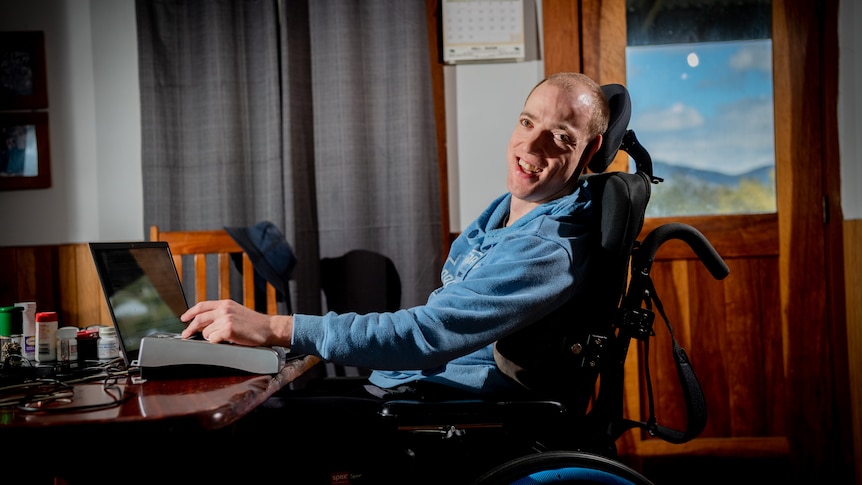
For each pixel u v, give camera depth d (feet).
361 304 7.64
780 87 7.76
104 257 4.23
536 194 4.54
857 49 7.64
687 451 7.72
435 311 3.79
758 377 7.73
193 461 4.20
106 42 8.07
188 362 3.81
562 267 3.99
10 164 8.05
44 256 8.02
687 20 7.87
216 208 7.76
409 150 7.54
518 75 7.91
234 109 7.75
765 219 7.75
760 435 7.72
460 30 7.86
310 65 7.77
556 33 7.79
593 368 4.13
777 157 7.77
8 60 8.05
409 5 7.55
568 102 4.35
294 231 7.56
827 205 7.69
